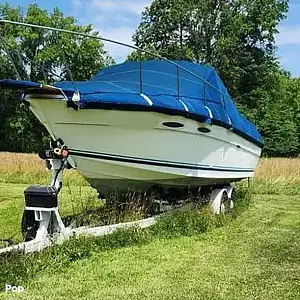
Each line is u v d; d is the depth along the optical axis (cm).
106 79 812
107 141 701
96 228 677
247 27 4334
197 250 668
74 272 550
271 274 557
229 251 666
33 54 4616
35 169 1795
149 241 702
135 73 823
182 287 508
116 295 480
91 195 1110
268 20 4391
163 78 809
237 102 4391
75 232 642
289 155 4362
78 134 690
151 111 692
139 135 714
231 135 910
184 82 814
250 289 504
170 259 618
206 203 901
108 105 658
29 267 523
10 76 2694
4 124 4631
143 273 556
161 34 4509
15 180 1720
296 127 4569
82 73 4341
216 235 769
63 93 634
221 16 4419
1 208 1055
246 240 736
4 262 515
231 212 948
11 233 767
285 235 779
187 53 4266
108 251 644
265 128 4353
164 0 4497
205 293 489
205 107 800
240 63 4394
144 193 805
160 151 744
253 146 1090
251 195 1320
